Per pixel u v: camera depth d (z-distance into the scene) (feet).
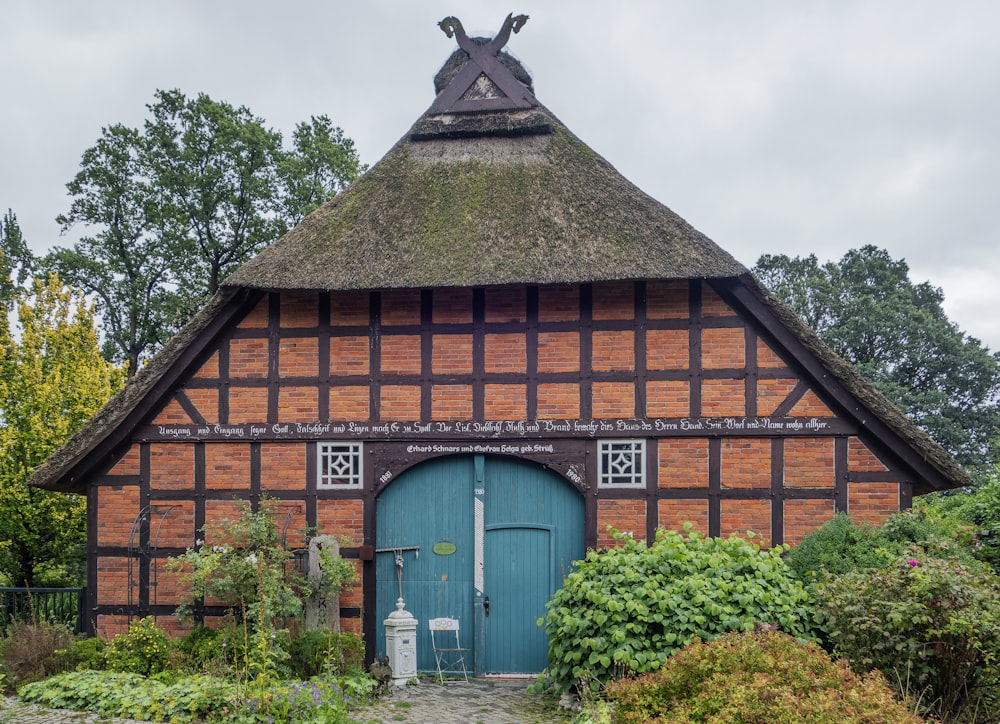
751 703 16.43
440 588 34.58
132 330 81.61
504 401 34.50
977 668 21.79
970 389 107.14
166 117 77.87
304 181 76.95
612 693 20.07
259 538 32.55
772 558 27.32
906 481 32.30
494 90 41.32
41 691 28.02
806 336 32.50
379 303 35.40
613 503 33.68
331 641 30.48
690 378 33.73
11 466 48.01
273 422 35.22
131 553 34.91
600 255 33.27
